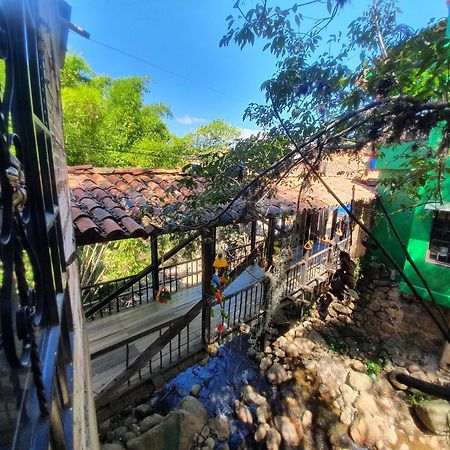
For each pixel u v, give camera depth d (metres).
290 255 5.31
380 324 8.11
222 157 2.88
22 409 0.63
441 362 6.79
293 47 2.20
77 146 7.23
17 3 0.78
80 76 8.65
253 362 6.41
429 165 2.75
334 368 6.77
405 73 1.53
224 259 4.18
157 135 9.96
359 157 2.96
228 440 4.71
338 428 5.34
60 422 0.87
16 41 0.80
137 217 3.41
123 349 4.61
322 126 2.28
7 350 0.58
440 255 6.97
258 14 1.91
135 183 4.53
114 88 9.43
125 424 4.32
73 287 2.24
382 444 5.10
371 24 2.24
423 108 1.58
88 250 7.50
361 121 1.94
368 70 2.12
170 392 5.10
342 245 8.98
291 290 6.50
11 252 0.58
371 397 6.02
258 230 9.57
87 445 1.38
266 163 2.74
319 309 8.41
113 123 8.85
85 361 2.12
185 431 4.32
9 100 0.68
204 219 3.44
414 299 7.68
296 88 2.28
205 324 4.68
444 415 5.45
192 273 6.89
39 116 1.18
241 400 5.44
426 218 6.98
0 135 0.56
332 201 6.06
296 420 5.39
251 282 6.99
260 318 5.96
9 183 0.57
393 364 7.02
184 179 2.92
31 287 0.88
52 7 2.15
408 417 5.82
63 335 1.21
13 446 0.58
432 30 1.57
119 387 3.82
